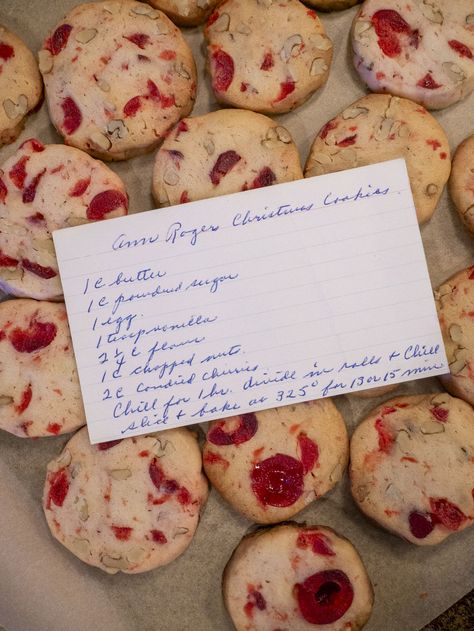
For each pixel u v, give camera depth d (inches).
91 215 8.7
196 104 9.5
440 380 9.1
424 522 8.4
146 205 9.3
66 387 8.8
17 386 8.8
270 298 8.5
